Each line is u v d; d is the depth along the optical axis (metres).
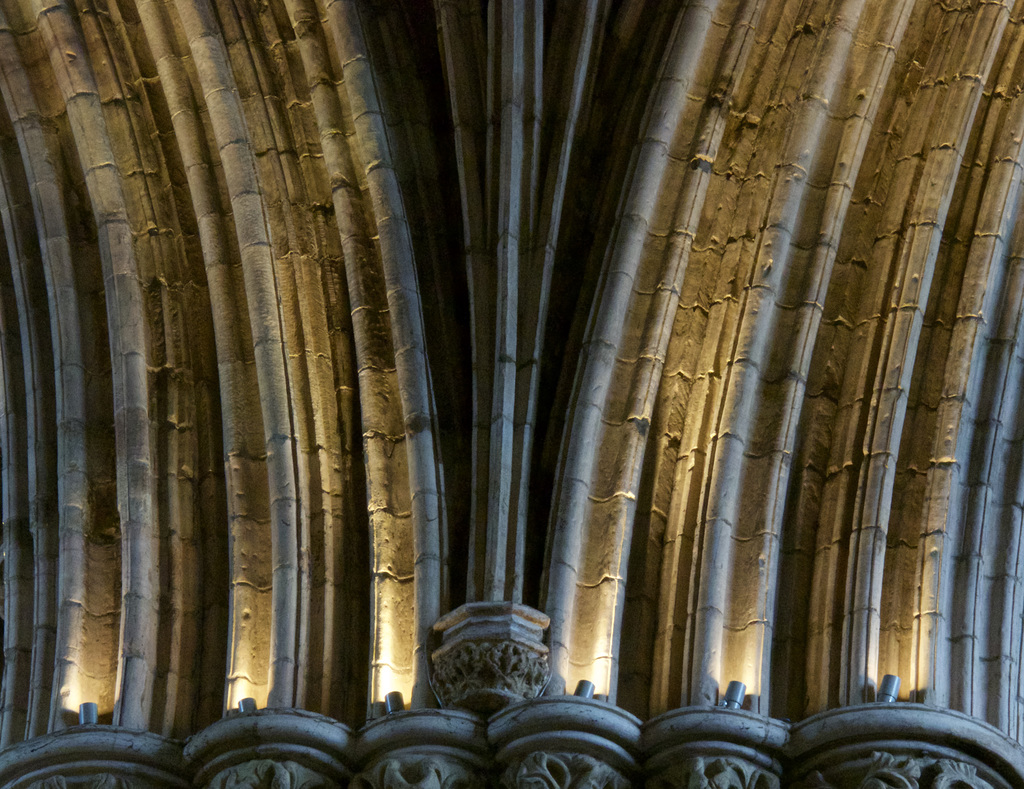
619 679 9.55
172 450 10.48
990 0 10.74
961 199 10.66
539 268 10.11
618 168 10.48
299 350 10.48
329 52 10.81
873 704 8.87
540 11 10.32
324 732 9.10
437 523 9.70
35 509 10.64
